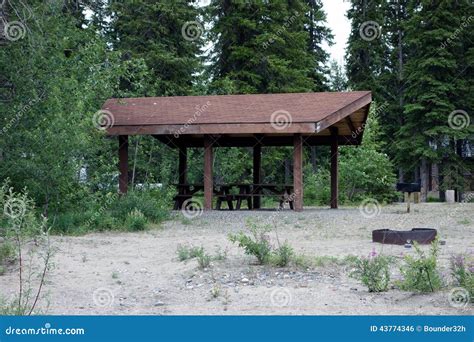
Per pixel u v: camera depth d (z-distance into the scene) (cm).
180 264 955
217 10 3456
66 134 1527
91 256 1053
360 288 759
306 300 698
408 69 3712
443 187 3591
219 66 3506
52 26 1647
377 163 3056
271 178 3866
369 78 4344
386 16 4528
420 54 3662
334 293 731
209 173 2050
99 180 1812
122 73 1991
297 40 3559
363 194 3077
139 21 3025
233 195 2222
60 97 1592
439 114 3494
